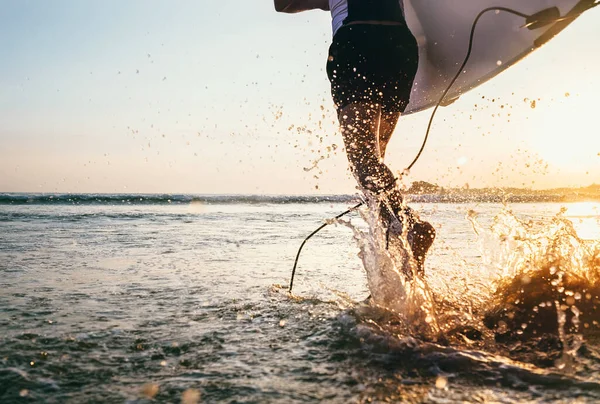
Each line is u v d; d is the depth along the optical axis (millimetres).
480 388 1286
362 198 2355
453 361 1464
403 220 2199
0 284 2781
